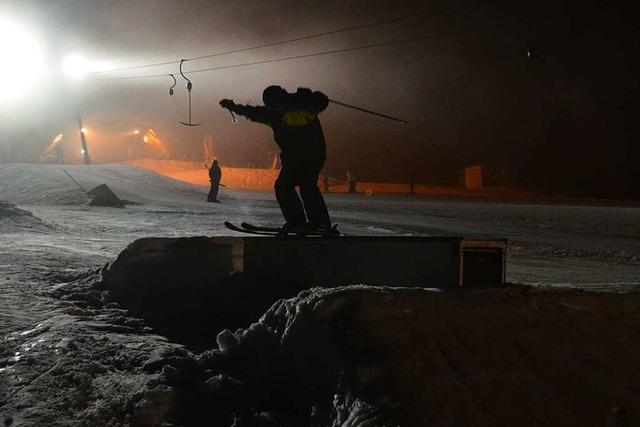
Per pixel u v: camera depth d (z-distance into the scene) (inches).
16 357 191.5
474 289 207.9
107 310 263.6
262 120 290.4
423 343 167.0
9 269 339.3
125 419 161.8
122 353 203.0
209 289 272.5
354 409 141.2
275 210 1197.7
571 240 864.9
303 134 287.7
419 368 154.8
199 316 265.7
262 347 194.2
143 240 287.4
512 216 1159.6
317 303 186.4
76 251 458.9
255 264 274.2
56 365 185.6
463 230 926.4
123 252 290.0
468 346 167.8
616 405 143.5
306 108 288.4
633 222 1080.2
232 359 196.9
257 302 266.7
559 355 165.3
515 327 180.2
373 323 176.2
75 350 200.2
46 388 172.1
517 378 152.3
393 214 1184.8
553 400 144.2
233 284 271.1
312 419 160.6
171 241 282.5
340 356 166.7
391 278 275.1
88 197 1161.4
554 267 587.5
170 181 1632.6
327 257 274.4
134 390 174.7
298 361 180.2
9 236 577.9
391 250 274.5
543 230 987.9
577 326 182.4
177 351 206.1
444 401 141.7
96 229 698.8
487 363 159.2
